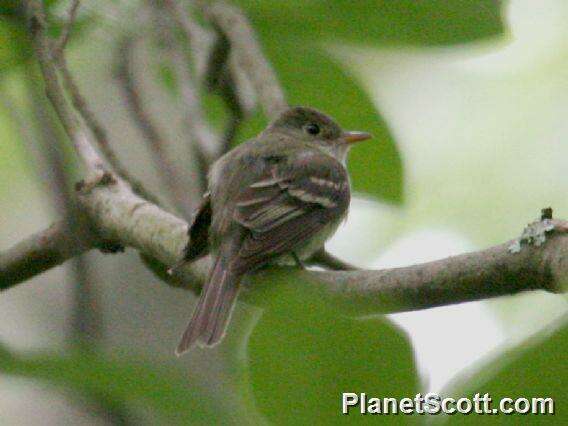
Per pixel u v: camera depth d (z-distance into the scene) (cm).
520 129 1545
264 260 826
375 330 436
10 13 929
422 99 1491
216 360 781
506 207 1499
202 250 819
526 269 566
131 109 1002
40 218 1388
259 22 934
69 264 872
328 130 1035
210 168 958
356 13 891
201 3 952
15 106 1043
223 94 970
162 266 878
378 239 1413
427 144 1516
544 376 384
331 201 935
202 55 957
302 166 944
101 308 859
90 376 438
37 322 1156
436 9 871
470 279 588
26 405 997
